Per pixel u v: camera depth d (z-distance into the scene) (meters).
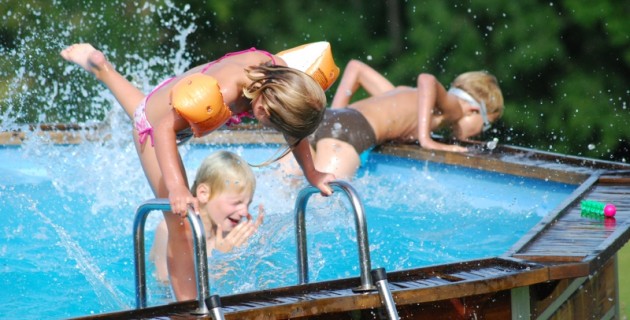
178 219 7.18
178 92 6.61
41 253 8.95
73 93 21.45
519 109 23.78
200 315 5.55
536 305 6.98
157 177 7.42
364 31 26.75
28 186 11.48
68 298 7.68
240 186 7.92
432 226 10.06
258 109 6.70
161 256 7.98
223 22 26.38
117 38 24.48
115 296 7.77
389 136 12.49
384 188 11.77
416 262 8.70
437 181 11.90
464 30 24.50
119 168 11.95
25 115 21.09
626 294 10.92
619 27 22.95
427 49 24.89
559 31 23.72
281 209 10.28
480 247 9.22
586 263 6.75
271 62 7.44
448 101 12.58
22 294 7.77
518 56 23.89
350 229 9.70
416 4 25.19
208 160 8.05
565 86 23.67
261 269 8.00
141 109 7.57
